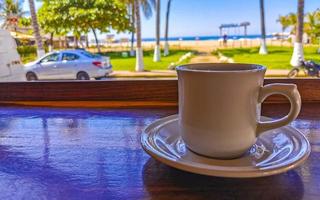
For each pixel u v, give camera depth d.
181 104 0.45
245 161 0.42
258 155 0.44
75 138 0.57
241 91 0.40
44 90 0.92
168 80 0.87
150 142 0.46
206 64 0.49
